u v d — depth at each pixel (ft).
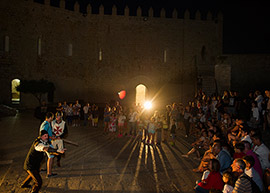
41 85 77.71
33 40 84.28
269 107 34.60
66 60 91.30
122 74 95.25
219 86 69.10
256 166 16.08
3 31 77.92
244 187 12.49
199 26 98.07
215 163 15.67
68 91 92.12
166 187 18.97
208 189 15.46
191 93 94.53
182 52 96.94
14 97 105.40
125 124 48.29
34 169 16.99
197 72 89.86
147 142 34.99
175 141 38.04
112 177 20.98
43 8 85.61
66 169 23.00
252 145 21.11
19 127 46.91
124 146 33.58
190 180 20.53
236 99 39.63
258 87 84.43
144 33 95.66
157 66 96.07
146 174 21.89
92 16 94.17
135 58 95.50
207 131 27.20
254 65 85.10
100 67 94.99
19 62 81.71
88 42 94.43
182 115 47.78
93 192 17.83
